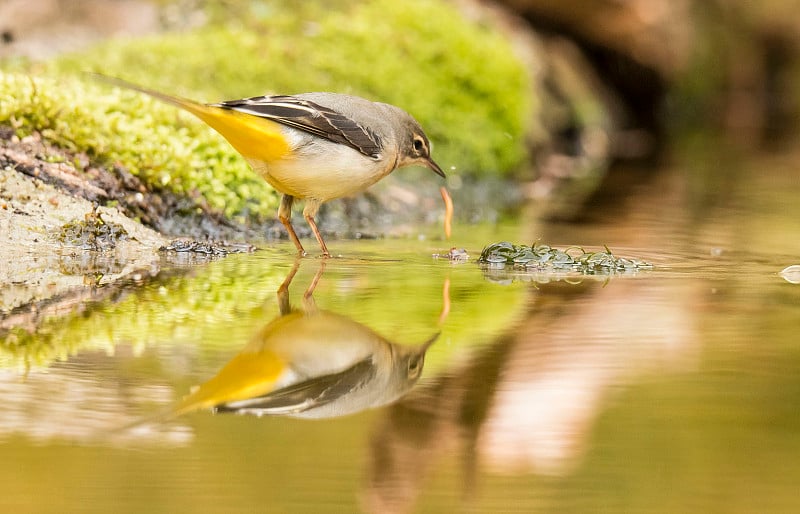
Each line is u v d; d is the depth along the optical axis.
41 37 18.86
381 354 7.59
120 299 9.38
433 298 9.68
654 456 5.70
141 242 12.42
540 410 6.39
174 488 5.16
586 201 19.55
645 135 34.03
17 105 12.91
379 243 13.73
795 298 9.80
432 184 19.23
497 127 21.61
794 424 6.10
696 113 39.62
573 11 31.47
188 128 14.58
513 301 9.59
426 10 22.14
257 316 8.76
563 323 8.62
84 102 13.76
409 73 20.28
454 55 21.34
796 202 19.22
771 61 44.34
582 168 25.52
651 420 6.16
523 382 6.90
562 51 31.55
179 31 19.94
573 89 30.20
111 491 5.11
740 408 6.41
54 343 7.70
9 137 12.78
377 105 12.38
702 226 15.81
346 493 5.16
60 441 5.77
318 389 6.79
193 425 6.08
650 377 7.01
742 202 19.22
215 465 5.49
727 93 42.09
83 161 13.06
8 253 11.42
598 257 12.04
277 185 11.69
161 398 6.46
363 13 21.19
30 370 6.98
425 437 5.96
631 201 19.52
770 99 44.03
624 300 9.65
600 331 8.32
